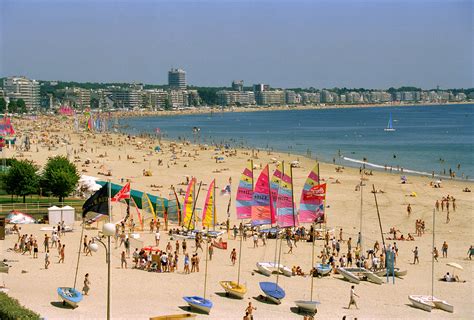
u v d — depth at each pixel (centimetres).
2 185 10588
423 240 8544
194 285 5919
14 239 7606
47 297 5275
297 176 15525
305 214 6912
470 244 8300
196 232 8112
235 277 6266
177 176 15262
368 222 9781
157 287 5803
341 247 8000
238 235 8400
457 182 14738
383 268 6756
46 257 6331
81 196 11031
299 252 7488
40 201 10406
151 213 8862
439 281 6462
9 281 5791
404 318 5153
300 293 5816
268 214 7062
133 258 6781
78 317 4719
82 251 7088
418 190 13288
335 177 15212
